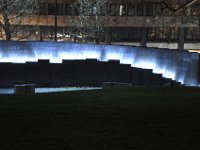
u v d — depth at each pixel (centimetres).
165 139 685
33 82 2608
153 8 6775
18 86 1953
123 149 626
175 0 5888
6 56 2588
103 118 833
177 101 1060
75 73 2669
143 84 2531
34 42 2652
